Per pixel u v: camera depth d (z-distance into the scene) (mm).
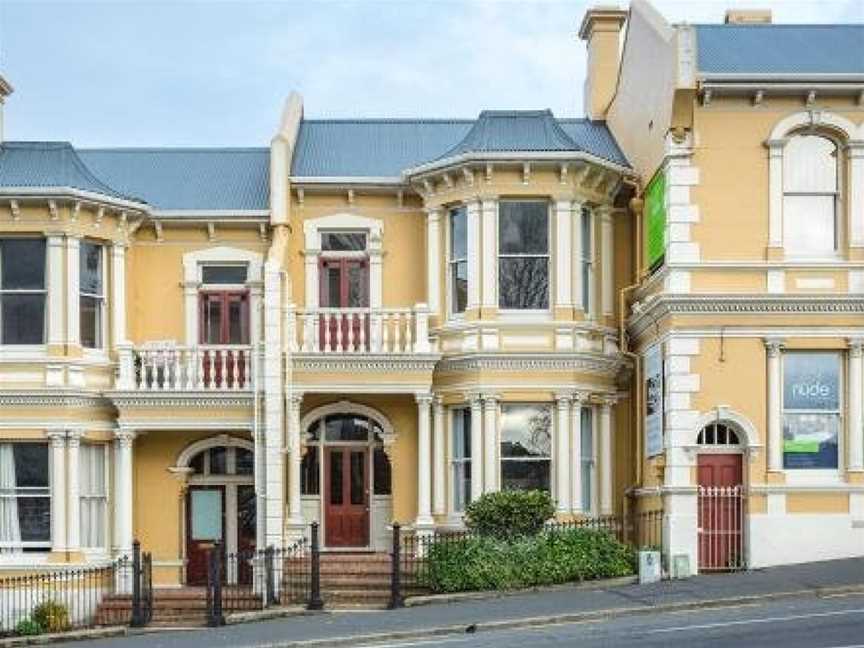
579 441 27141
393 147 30703
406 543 27078
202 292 28984
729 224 24828
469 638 19391
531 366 26891
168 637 21891
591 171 27328
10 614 26000
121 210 27734
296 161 29812
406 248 29047
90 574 26562
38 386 26672
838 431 24703
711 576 23859
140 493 28281
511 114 28188
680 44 24562
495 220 27156
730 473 24781
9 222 26906
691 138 24906
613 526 27281
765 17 30031
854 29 26516
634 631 18734
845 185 24922
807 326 24625
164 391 27062
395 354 26953
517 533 25016
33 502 26938
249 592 26531
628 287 28141
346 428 28781
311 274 28859
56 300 26875
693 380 24578
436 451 27641
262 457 26891
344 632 20484
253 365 27219
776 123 24906
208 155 31328
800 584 21891
